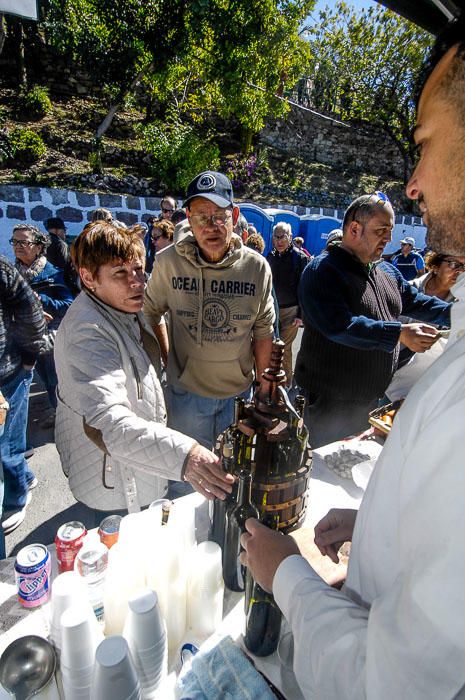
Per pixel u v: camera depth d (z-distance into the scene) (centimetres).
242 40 889
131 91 983
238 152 1256
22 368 216
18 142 867
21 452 229
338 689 45
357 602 58
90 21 888
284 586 57
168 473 100
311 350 207
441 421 40
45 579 88
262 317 208
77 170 904
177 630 83
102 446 116
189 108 1240
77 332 117
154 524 84
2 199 677
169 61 906
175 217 384
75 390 115
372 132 1539
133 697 60
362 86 1511
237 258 193
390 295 203
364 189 1380
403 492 44
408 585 40
